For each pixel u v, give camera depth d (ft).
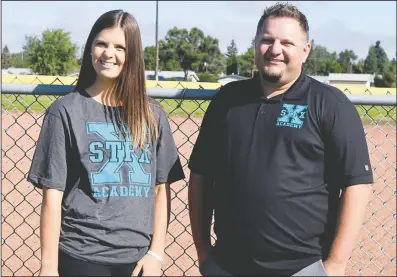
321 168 9.10
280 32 9.20
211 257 9.80
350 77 138.82
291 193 8.95
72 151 9.07
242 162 9.18
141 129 9.28
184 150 22.74
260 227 9.06
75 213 9.02
